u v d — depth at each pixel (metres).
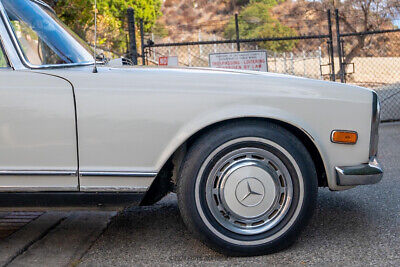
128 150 2.73
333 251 2.86
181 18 63.59
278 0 42.84
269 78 2.86
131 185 2.75
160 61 10.00
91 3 12.18
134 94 2.73
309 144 2.97
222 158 2.75
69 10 11.89
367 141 2.88
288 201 2.80
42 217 3.77
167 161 3.02
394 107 11.96
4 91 2.70
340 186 2.89
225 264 2.72
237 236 2.78
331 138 2.83
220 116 2.72
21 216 3.80
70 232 3.40
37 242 3.20
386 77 24.12
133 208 4.02
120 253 2.98
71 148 2.72
